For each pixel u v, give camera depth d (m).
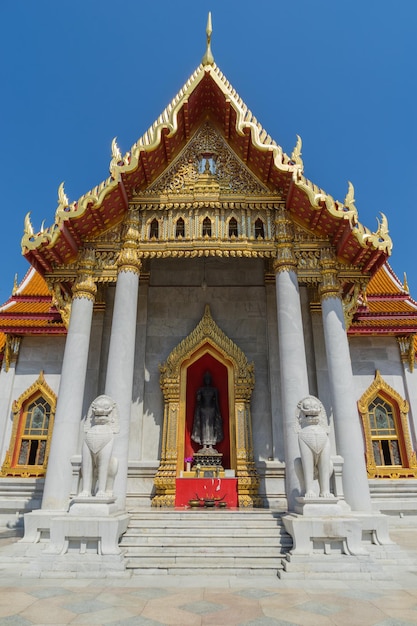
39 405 19.50
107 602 6.94
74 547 9.33
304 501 9.80
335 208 13.34
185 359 16.17
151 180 15.14
